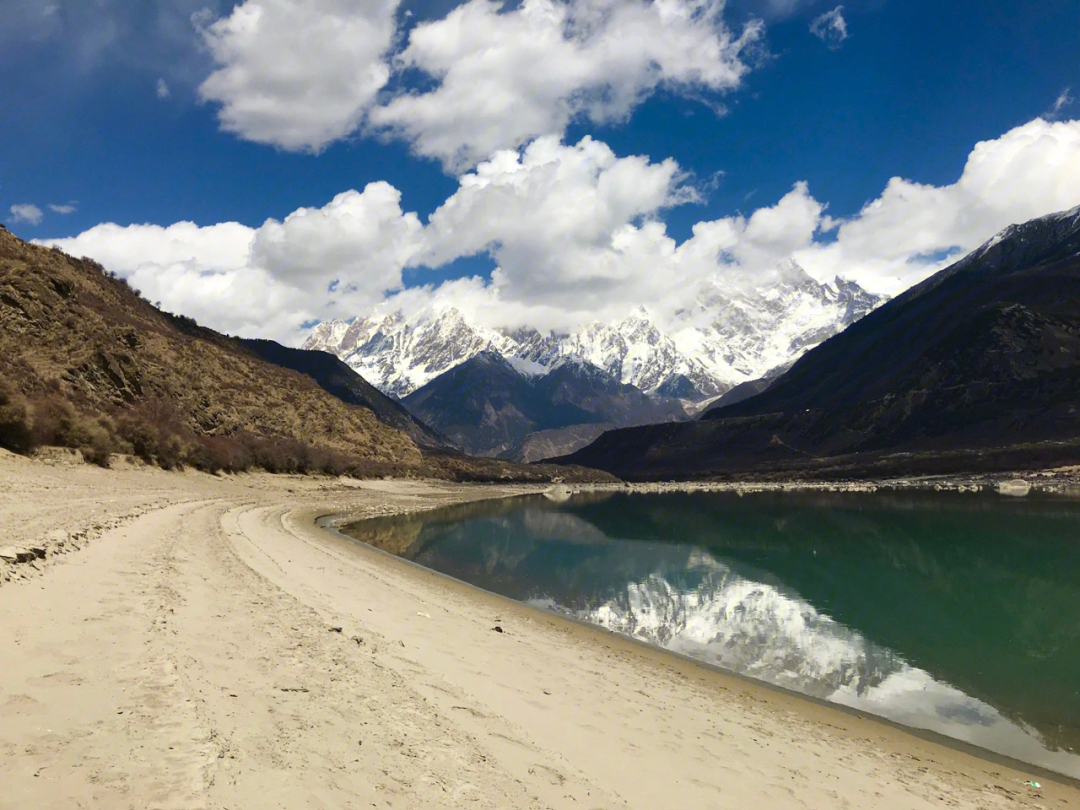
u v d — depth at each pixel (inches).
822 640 951.0
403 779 288.5
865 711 654.5
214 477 2556.6
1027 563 1659.7
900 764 489.7
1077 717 661.3
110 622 426.6
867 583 1408.7
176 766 253.3
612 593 1251.8
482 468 7160.4
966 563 1665.8
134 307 3855.8
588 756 377.1
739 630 995.9
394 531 2084.2
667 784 359.3
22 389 1862.7
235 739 289.4
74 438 1818.4
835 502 3718.0
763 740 485.4
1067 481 3914.9
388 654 503.8
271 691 361.1
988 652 910.4
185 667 370.0
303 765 278.5
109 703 300.0
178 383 3100.4
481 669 528.7
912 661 858.1
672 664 746.2
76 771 235.9
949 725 631.2
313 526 1830.7
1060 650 923.4
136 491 1584.6
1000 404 6269.7
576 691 520.1
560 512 3371.1
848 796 395.2
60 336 2431.1
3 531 669.9
